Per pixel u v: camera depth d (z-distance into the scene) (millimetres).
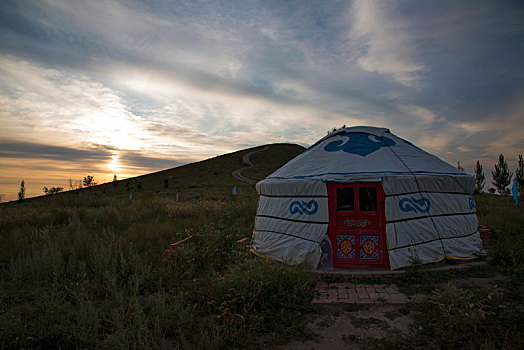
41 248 6906
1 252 6898
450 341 3211
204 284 5195
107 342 3146
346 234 6004
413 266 5559
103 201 22281
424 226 5930
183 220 11992
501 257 6012
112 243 7027
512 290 4566
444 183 6234
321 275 5570
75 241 7121
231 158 80562
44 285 4961
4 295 4523
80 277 5371
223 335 3465
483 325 3508
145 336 3297
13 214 12609
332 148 7191
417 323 3695
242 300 4219
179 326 3699
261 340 3477
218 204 16250
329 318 3980
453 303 3838
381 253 5875
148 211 14930
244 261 5605
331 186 6102
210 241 6832
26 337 3412
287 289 4625
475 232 6660
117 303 4230
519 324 3494
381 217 5918
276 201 6832
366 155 6625
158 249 7258
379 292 4762
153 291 4961
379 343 3338
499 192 23250
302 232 6203
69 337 3375
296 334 3574
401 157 6660
